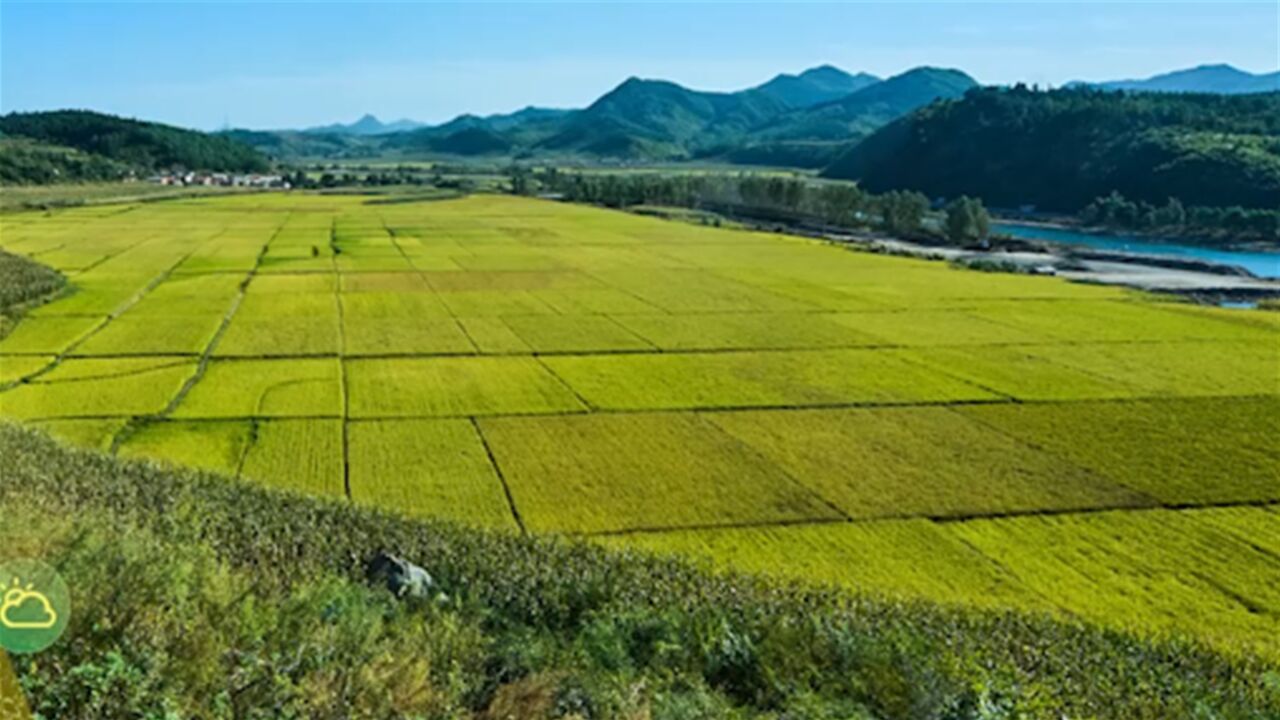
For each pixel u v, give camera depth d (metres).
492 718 11.12
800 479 32.34
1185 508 30.25
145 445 34.50
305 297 68.50
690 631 15.43
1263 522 29.16
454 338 55.12
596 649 14.36
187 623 10.98
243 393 42.06
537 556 22.12
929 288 77.06
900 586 24.44
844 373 47.59
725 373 47.41
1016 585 24.73
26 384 42.62
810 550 26.75
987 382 45.91
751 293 73.31
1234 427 38.81
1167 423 39.31
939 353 52.50
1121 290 79.00
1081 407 41.62
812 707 12.57
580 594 18.16
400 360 49.31
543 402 41.53
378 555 19.34
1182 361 50.94
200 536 20.34
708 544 26.98
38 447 28.36
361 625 12.66
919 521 28.95
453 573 19.45
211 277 77.06
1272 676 17.53
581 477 32.22
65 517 17.81
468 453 34.53
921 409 41.16
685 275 83.25
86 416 37.88
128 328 55.66
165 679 9.56
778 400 42.38
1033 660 17.41
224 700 9.54
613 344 54.12
